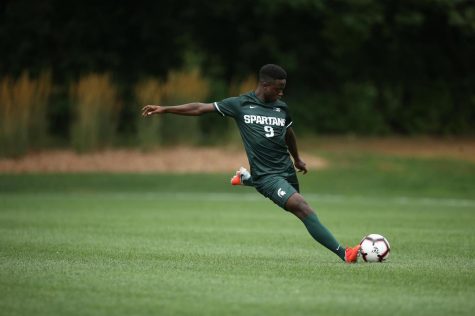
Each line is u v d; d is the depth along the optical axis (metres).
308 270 36.59
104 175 107.69
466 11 132.38
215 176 108.31
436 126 143.12
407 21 133.38
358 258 41.69
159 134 115.56
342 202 91.44
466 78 144.75
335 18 133.38
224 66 139.12
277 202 39.41
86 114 113.88
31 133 112.44
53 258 40.41
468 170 114.75
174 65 135.75
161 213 73.88
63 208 77.88
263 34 138.38
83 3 132.38
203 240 51.31
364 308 28.14
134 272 35.50
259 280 33.56
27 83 111.75
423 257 43.12
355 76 143.62
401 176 110.06
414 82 144.62
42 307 27.95
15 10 130.25
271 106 40.41
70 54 131.25
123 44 135.38
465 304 29.12
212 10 133.88
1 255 41.66
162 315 26.78
